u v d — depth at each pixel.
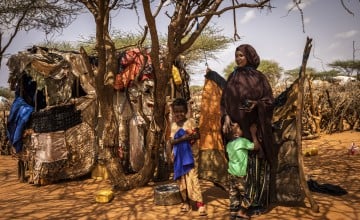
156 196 5.05
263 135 4.26
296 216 4.28
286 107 4.79
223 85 5.15
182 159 4.56
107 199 5.30
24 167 7.61
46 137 7.13
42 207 5.25
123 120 7.15
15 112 7.62
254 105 4.21
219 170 5.08
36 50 7.69
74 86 7.68
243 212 4.23
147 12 4.72
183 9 5.07
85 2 5.38
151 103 7.13
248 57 4.39
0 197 6.19
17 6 8.46
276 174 4.72
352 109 12.34
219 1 5.14
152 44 5.20
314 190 5.34
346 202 4.75
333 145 9.69
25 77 8.30
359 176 6.21
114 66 6.05
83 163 7.37
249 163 4.30
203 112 5.20
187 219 4.37
